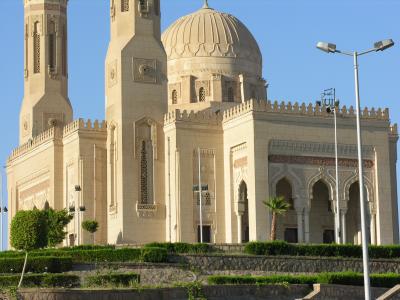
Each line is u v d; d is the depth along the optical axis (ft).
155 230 390.21
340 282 257.34
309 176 375.66
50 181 430.20
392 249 314.96
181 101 443.32
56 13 474.90
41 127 465.47
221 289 247.09
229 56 448.24
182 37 450.30
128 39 400.26
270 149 371.76
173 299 240.53
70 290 231.30
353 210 394.73
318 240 391.45
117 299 232.94
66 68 476.95
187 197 384.68
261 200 366.22
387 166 387.55
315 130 378.53
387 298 254.68
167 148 393.29
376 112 388.78
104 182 406.82
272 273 295.89
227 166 388.37
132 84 396.78
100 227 403.75
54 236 355.77
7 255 308.81
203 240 385.29
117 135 394.73
